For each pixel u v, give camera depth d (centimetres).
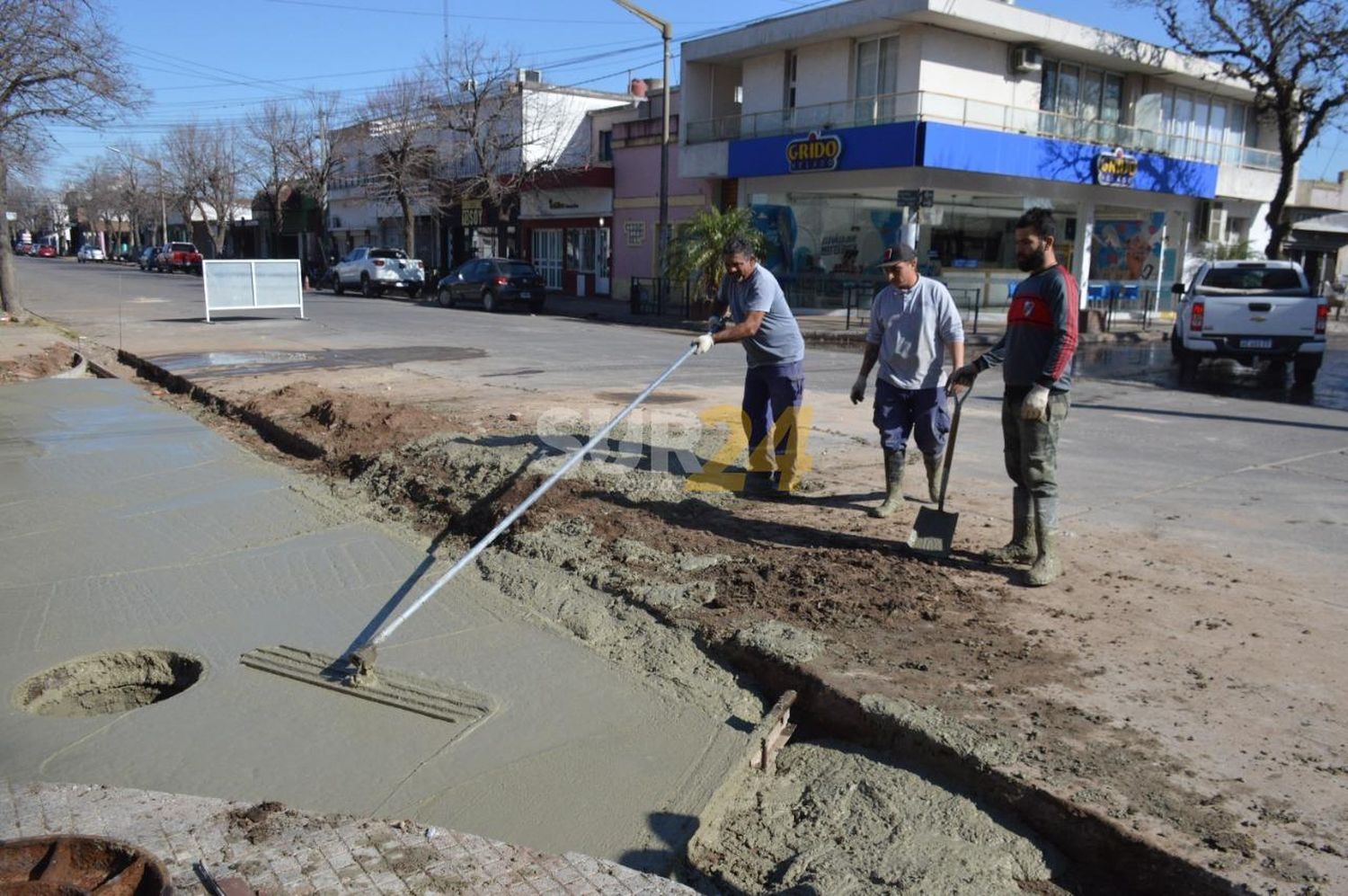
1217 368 1675
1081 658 416
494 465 709
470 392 1107
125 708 452
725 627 450
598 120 3497
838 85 2488
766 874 312
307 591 528
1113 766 331
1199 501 681
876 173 2388
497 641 465
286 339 1766
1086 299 2753
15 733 381
